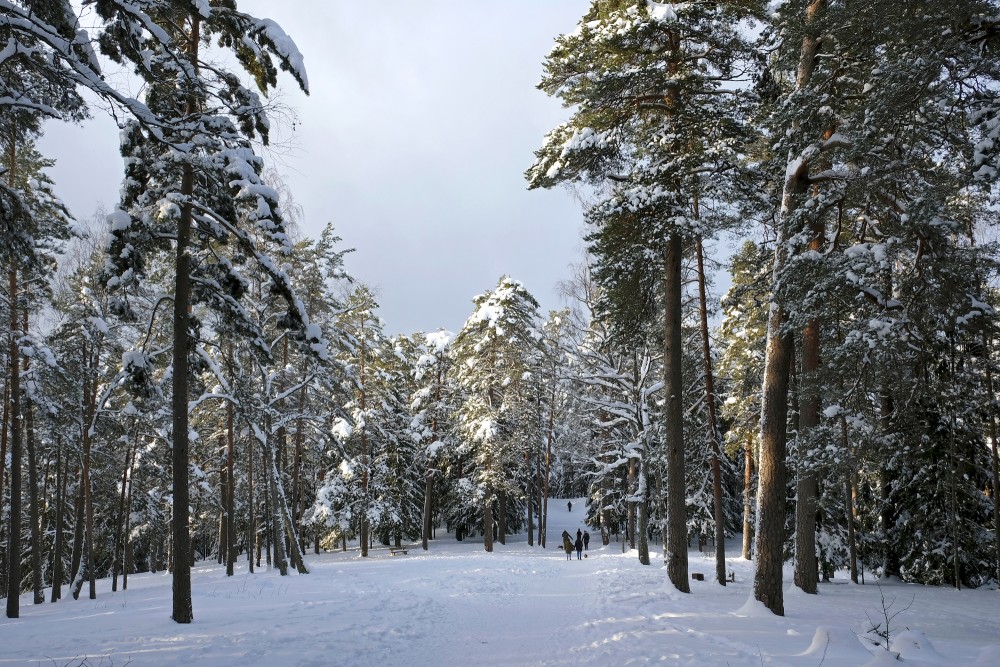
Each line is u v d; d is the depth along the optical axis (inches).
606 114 665.6
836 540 957.2
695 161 619.8
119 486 1310.3
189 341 555.5
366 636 434.6
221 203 561.9
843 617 511.2
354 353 1227.9
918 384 591.2
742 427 1144.2
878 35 426.9
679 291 669.3
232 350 940.6
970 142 412.5
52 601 995.9
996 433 893.2
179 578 504.1
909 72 364.8
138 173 512.4
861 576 1021.2
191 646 396.2
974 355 692.7
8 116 381.1
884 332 492.4
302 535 1652.3
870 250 507.5
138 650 389.7
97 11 297.7
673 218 613.9
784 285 527.2
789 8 519.8
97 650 394.3
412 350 1913.1
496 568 1023.6
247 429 1219.9
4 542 1338.6
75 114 360.5
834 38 498.0
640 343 796.0
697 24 602.9
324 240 1068.5
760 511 541.6
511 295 1598.2
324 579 864.3
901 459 944.9
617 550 1601.9
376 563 1191.6
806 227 565.6
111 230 493.4
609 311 749.9
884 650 298.4
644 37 610.2
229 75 494.0
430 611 568.7
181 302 531.2
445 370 1865.2
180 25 498.9
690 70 635.5
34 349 816.9
